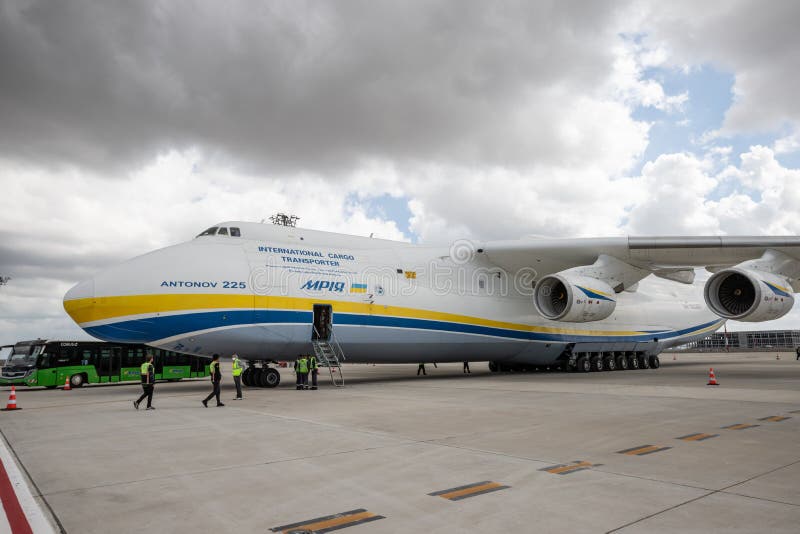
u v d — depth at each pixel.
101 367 20.98
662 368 24.08
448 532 3.44
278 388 15.47
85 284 13.58
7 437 7.54
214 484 4.66
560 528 3.45
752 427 6.96
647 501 3.95
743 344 69.06
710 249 14.55
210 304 13.76
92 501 4.25
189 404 11.41
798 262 14.25
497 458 5.41
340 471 5.02
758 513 3.65
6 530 3.61
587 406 9.40
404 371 26.75
